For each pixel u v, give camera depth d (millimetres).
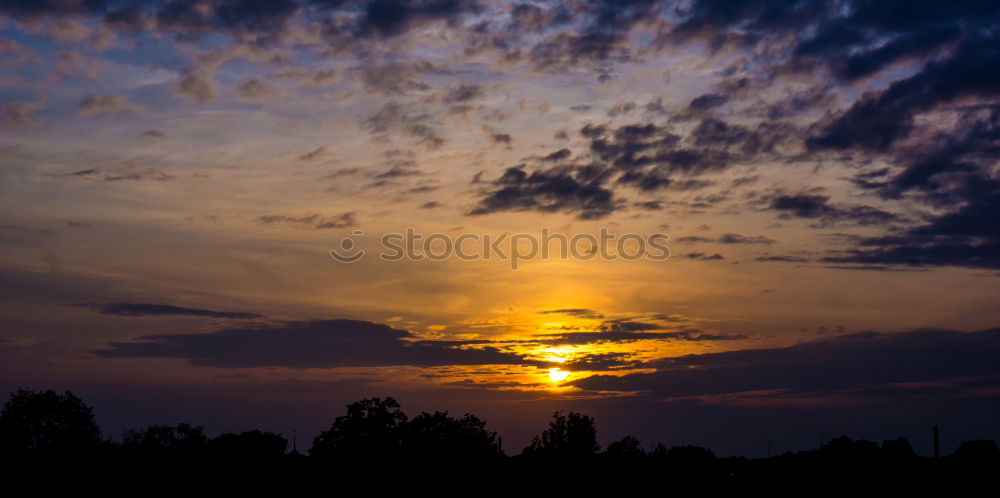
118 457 61312
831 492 65938
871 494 63812
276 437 70562
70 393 73250
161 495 56406
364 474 56656
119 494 56406
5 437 63781
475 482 59500
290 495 56438
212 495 56312
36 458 60969
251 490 58469
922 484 68562
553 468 68438
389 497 56031
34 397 71188
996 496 61344
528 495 61469
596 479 69688
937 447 74688
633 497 64625
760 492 67750
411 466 57625
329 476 56938
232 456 63438
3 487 54906
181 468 61656
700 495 65812
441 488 57656
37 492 55000
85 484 57250
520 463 68625
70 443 61406
